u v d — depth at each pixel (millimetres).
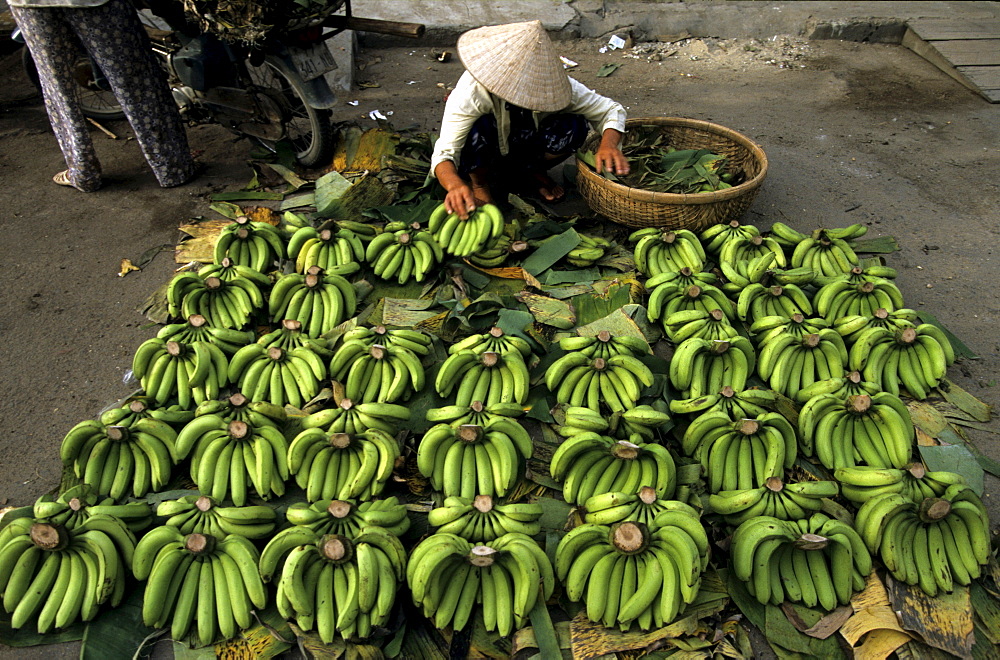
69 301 4035
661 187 4477
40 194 4918
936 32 7672
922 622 2613
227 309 3777
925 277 4453
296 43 4680
